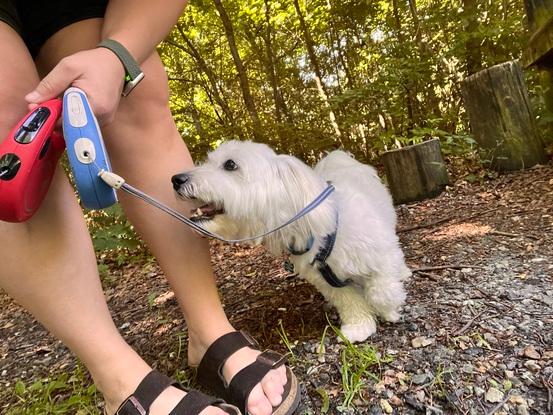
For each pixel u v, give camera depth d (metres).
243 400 0.71
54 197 0.63
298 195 0.91
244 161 0.91
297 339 0.97
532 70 2.40
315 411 0.74
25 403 0.95
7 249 0.59
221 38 4.31
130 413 0.63
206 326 0.82
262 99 4.39
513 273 1.10
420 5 3.78
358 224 0.92
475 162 2.23
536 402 0.69
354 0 3.55
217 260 1.80
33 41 0.74
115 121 0.77
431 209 1.86
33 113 0.50
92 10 0.74
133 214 0.81
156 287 1.67
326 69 4.34
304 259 0.95
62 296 0.63
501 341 0.83
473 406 0.70
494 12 3.04
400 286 0.97
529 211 1.53
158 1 0.66
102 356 0.65
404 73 2.96
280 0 3.92
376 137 3.15
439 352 0.83
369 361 0.81
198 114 4.17
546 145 2.21
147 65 0.79
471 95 2.08
